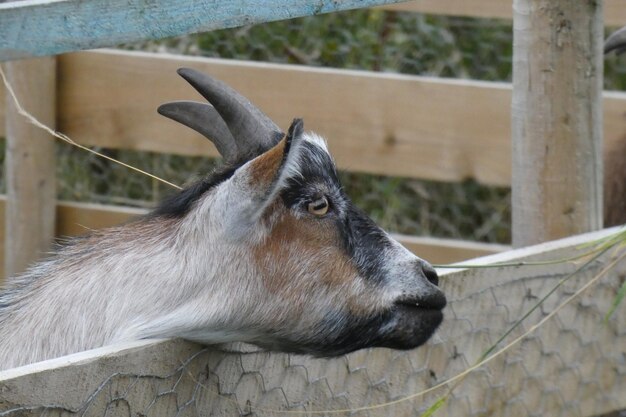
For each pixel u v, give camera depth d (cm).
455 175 948
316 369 552
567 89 660
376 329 538
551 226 677
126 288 519
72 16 419
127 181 1148
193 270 518
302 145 538
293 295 528
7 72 973
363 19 1214
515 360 636
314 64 1198
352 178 1178
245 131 524
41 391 414
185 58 974
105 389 442
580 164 671
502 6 994
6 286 572
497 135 935
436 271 564
